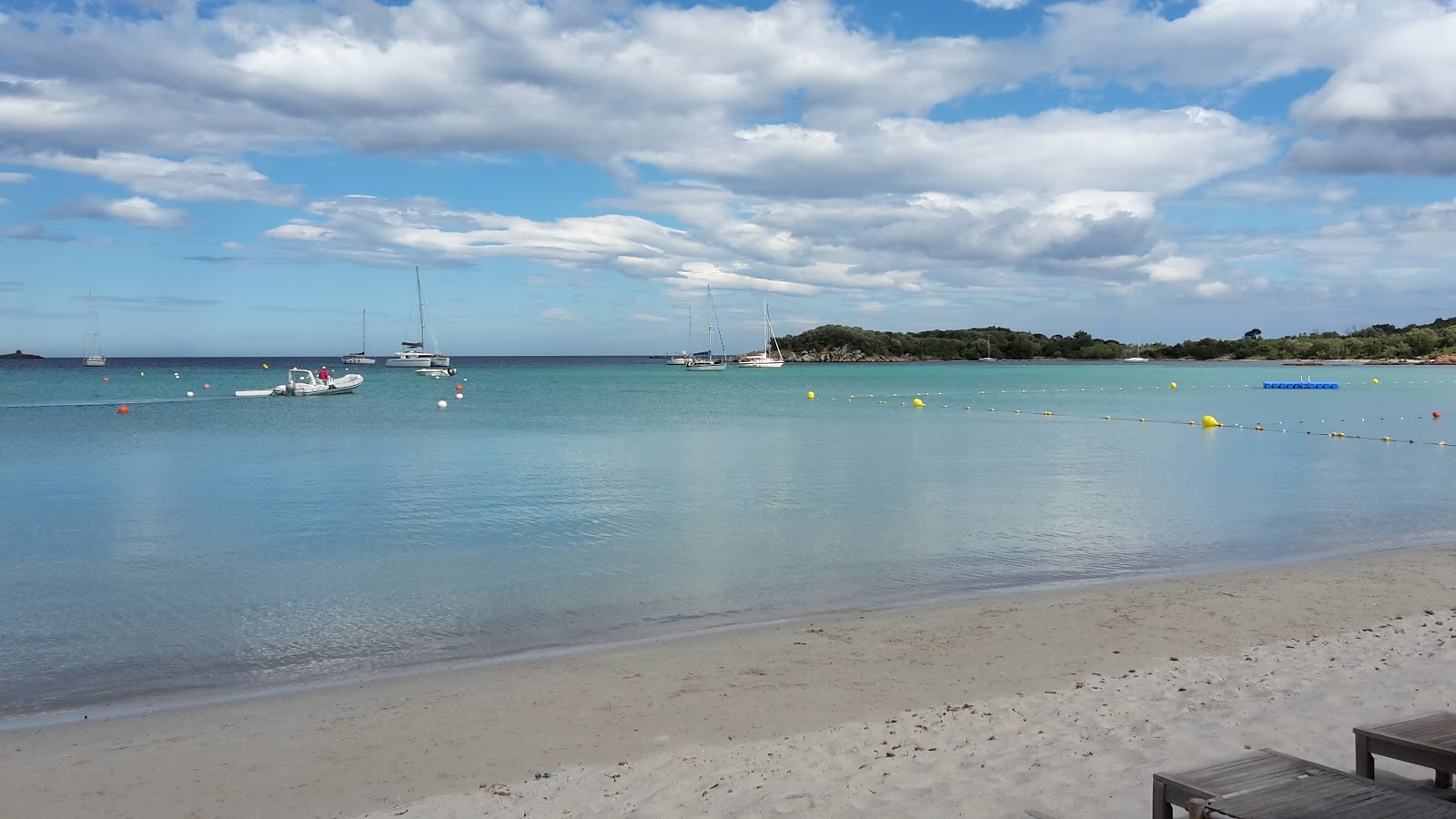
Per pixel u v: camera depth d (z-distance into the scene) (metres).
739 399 77.00
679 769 7.19
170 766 7.63
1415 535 17.73
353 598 13.41
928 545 16.98
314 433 42.91
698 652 10.62
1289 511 20.81
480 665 10.29
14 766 7.68
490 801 6.75
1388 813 4.52
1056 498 22.83
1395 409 59.03
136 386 94.38
